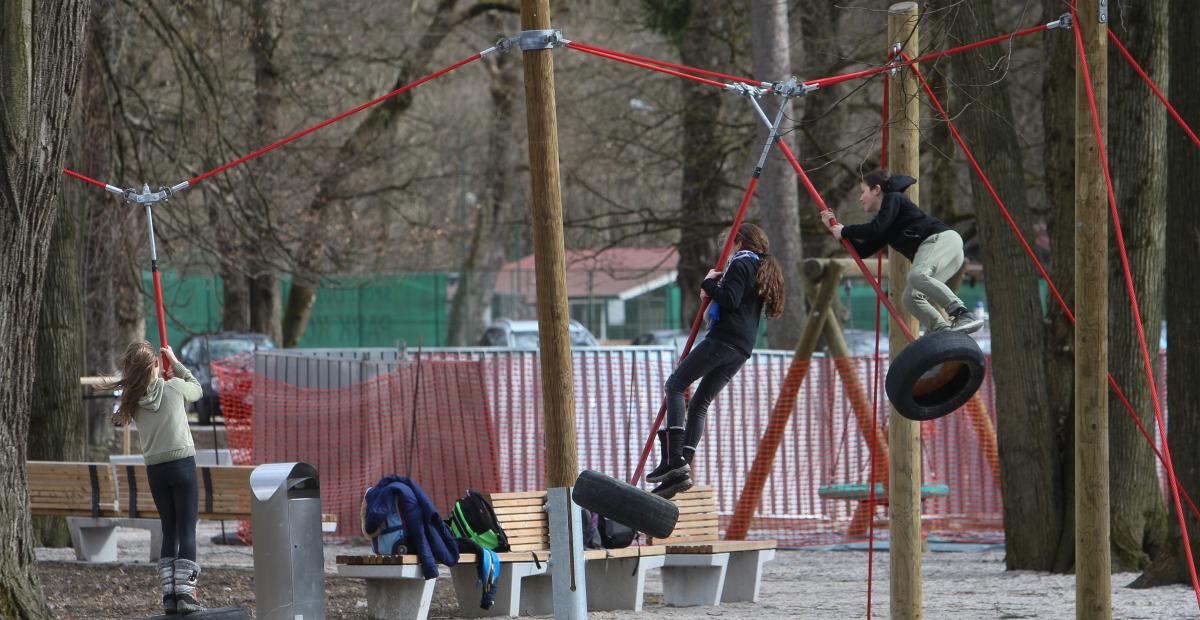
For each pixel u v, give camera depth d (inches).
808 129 3371.1
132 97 3314.5
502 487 2080.5
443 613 1481.3
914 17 1241.4
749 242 1127.6
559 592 1069.1
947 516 2255.2
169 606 1272.1
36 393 2142.0
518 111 5541.3
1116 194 1804.9
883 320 4065.0
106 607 1480.1
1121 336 1814.7
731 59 3538.4
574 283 6141.7
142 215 3324.3
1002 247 1879.9
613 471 2121.1
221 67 3038.9
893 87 1336.1
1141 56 1774.1
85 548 1900.8
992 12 1871.3
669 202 4960.6
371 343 6063.0
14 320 1190.3
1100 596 1107.9
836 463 2242.9
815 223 3511.3
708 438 2244.1
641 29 3959.2
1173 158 1606.8
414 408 2102.6
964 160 3041.3
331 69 4109.3
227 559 1982.0
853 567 1939.0
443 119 5679.1
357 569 1365.7
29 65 1181.1
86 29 1237.1
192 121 3134.8
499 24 5216.5
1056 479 1862.7
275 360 2231.8
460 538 1448.1
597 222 4416.8
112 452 3334.2
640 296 6195.9
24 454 1208.8
